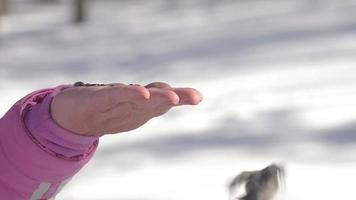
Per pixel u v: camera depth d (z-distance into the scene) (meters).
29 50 15.17
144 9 21.94
